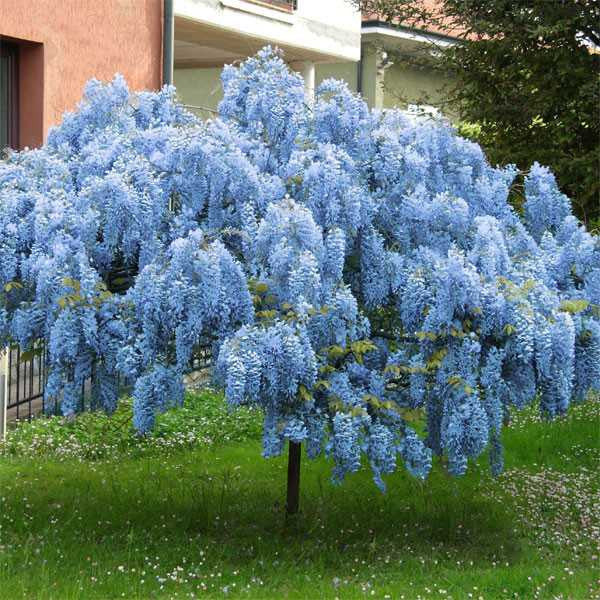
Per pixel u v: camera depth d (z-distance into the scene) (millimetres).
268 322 6922
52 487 9328
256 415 11953
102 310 7074
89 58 14750
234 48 19781
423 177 7707
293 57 20719
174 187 7480
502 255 7496
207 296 6809
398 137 7863
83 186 7605
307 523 8375
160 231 7461
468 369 7109
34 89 14055
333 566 7586
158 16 15922
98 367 7305
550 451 11266
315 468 10227
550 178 8352
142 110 8320
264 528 8289
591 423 12133
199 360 7672
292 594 6848
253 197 7438
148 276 6949
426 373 7262
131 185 7348
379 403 7074
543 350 7047
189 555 7543
